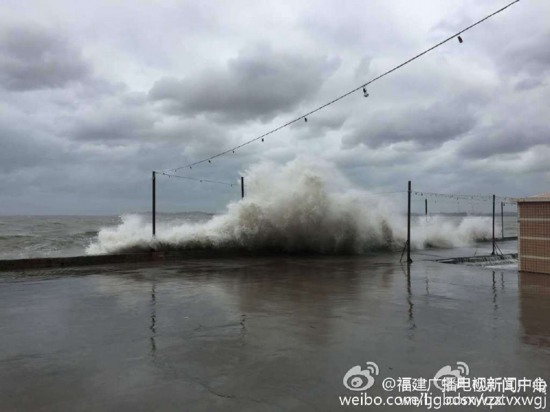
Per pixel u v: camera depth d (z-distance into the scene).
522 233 9.32
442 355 3.79
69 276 8.80
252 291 7.02
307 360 3.69
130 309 5.71
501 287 7.34
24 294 6.80
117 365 3.60
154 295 6.70
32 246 18.70
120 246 13.34
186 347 4.07
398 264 11.08
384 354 3.83
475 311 5.50
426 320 5.04
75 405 2.86
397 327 4.73
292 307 5.79
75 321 5.08
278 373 3.40
